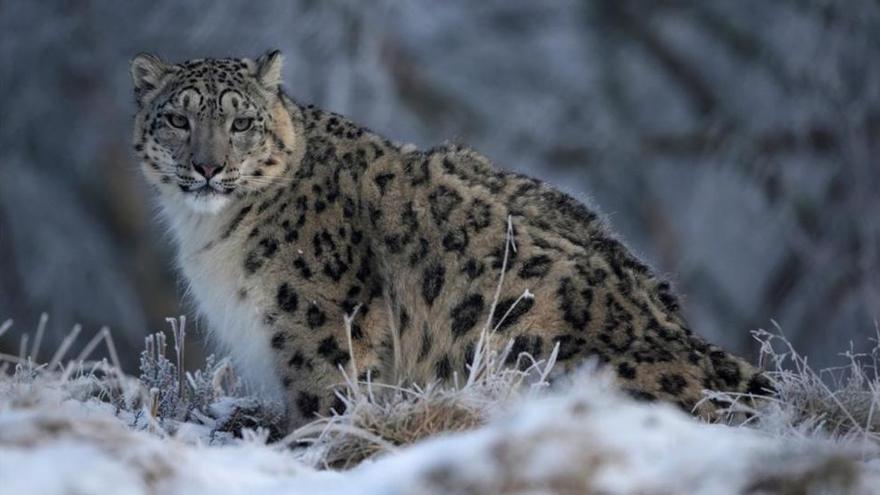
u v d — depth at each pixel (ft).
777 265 145.69
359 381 47.16
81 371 50.49
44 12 158.61
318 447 37.35
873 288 137.08
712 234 150.61
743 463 27.30
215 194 49.42
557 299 45.68
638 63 164.45
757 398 43.14
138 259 157.38
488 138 155.63
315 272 48.47
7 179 158.81
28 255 157.99
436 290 47.26
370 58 145.07
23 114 157.69
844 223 143.02
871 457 35.01
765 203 148.15
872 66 146.72
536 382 41.06
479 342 42.37
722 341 144.77
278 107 50.42
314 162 49.78
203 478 28.53
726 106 155.22
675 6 164.55
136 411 44.50
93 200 161.89
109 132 161.17
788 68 148.97
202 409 47.85
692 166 155.84
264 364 49.42
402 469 27.20
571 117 158.61
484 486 26.25
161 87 51.60
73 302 153.69
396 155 49.47
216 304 50.11
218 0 148.15
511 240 46.62
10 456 27.14
